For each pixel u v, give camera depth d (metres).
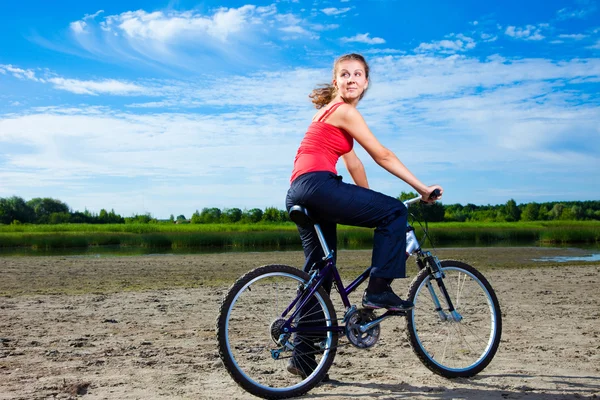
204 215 55.09
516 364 3.92
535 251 21.19
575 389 3.24
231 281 10.64
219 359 4.11
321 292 3.30
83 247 27.17
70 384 3.33
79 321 5.91
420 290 3.60
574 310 6.67
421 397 3.08
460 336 4.80
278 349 3.24
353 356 4.24
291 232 33.56
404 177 3.28
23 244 28.38
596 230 32.25
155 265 14.30
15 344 4.67
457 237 34.66
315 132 3.28
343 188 3.17
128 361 4.05
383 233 3.24
